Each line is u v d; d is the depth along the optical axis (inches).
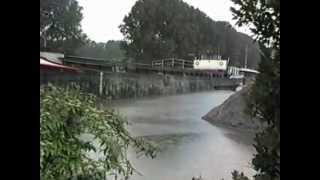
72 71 435.5
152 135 501.4
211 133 557.6
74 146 112.5
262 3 85.6
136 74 1164.5
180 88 1344.7
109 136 119.0
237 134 543.2
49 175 103.8
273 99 81.6
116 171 142.9
